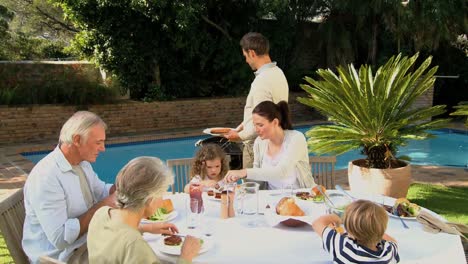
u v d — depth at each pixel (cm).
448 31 1195
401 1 1176
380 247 181
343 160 930
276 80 364
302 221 228
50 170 225
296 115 1364
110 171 867
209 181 310
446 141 1100
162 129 1175
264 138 315
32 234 229
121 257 163
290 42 1381
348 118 493
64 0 1098
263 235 221
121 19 1148
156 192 175
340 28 1341
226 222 240
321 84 522
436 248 206
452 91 1345
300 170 312
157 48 1221
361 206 180
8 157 833
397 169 447
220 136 443
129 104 1127
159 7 1085
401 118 489
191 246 189
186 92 1314
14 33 1675
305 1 1338
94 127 227
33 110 1010
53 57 1834
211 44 1272
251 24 1314
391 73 489
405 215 244
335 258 184
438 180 602
